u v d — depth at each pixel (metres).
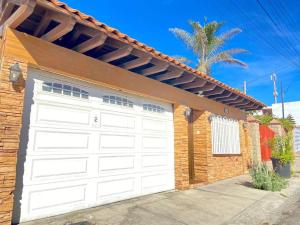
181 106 8.25
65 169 5.11
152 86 7.21
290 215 5.69
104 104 6.07
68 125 5.25
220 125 10.70
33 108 4.74
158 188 7.41
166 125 7.99
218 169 10.04
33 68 4.82
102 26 4.61
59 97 5.16
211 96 10.21
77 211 5.22
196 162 9.61
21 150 4.49
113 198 6.04
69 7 4.06
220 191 7.89
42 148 4.79
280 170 10.85
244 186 8.83
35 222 4.48
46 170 4.81
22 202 4.43
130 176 6.54
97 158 5.75
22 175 4.46
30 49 4.61
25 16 3.96
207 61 19.62
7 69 4.26
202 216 5.38
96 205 5.64
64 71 5.08
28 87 4.71
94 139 5.73
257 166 9.47
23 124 4.56
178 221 5.01
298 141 29.48
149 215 5.27
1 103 4.12
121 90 6.44
